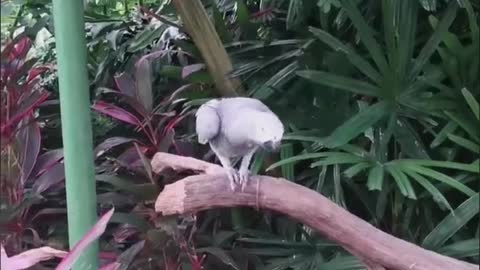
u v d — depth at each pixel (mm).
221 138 1142
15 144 1639
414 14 1491
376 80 1488
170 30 2039
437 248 1373
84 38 1298
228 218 1797
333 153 1421
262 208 1242
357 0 1636
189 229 1655
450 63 1452
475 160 1444
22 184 1646
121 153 1878
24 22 2176
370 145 1554
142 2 2195
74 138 1297
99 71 2156
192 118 1881
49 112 2047
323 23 1654
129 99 1689
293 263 1562
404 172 1353
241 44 1789
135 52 2162
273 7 1871
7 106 1612
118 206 1713
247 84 1796
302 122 1598
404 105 1486
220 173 1253
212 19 1903
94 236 1159
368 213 1660
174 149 1763
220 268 1674
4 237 1621
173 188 1265
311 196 1214
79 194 1309
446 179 1337
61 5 1265
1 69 1613
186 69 1717
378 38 1623
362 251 1222
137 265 1586
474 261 1471
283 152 1566
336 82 1474
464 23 1603
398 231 1524
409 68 1496
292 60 1757
